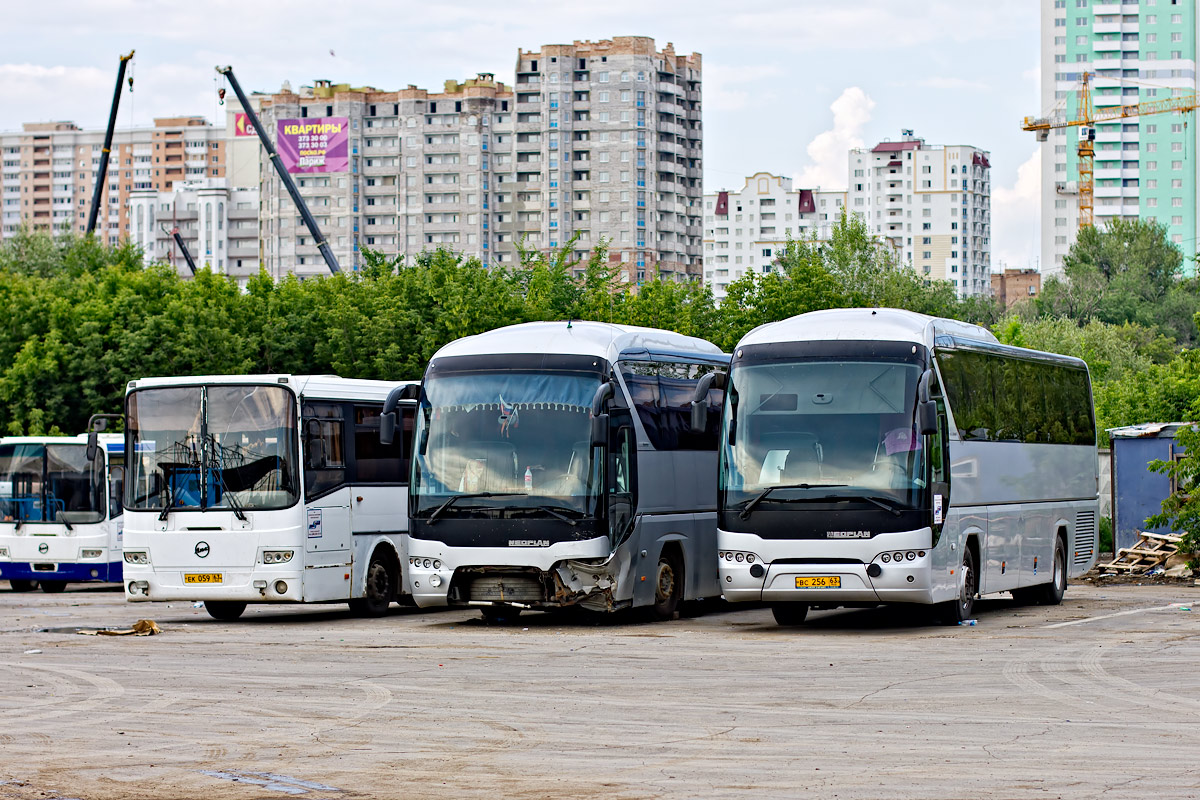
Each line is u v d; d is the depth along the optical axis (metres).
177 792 10.96
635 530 23.84
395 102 198.75
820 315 23.55
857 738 13.05
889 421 21.95
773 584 22.02
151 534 25.88
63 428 59.00
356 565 26.84
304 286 60.09
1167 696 15.54
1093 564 31.53
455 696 15.90
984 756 12.12
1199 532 37.09
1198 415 37.19
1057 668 17.97
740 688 16.34
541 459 23.17
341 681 17.23
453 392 23.83
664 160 195.25
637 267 189.62
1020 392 27.19
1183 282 168.38
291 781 11.34
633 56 189.88
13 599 34.34
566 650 20.48
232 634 23.81
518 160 193.62
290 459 25.58
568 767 11.82
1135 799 10.38
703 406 22.41
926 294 132.38
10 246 96.00
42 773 11.74
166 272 64.94
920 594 21.69
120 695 16.25
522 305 55.56
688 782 11.18
